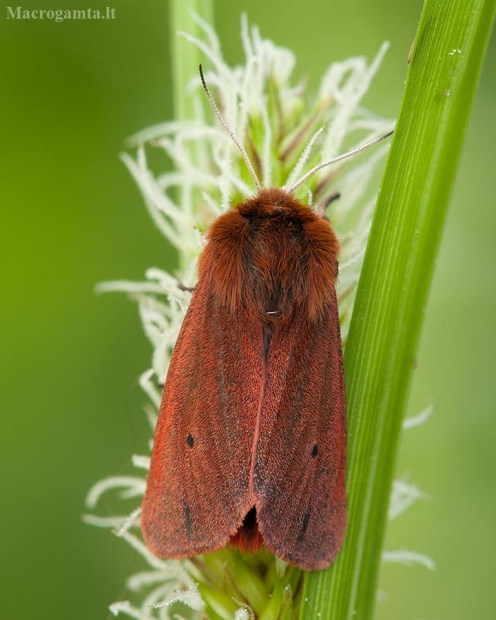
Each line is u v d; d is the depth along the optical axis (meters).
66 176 0.18
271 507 0.13
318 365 0.13
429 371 0.18
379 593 0.14
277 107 0.13
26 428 0.17
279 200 0.13
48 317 0.18
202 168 0.14
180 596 0.13
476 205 0.18
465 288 0.18
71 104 0.18
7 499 0.17
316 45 0.19
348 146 0.15
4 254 0.18
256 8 0.19
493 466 0.18
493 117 0.18
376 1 0.19
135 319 0.18
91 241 0.18
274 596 0.13
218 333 0.13
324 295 0.13
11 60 0.18
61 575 0.17
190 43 0.14
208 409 0.13
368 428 0.12
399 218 0.12
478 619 0.17
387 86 0.18
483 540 0.17
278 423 0.13
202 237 0.13
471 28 0.12
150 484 0.13
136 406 0.17
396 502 0.14
